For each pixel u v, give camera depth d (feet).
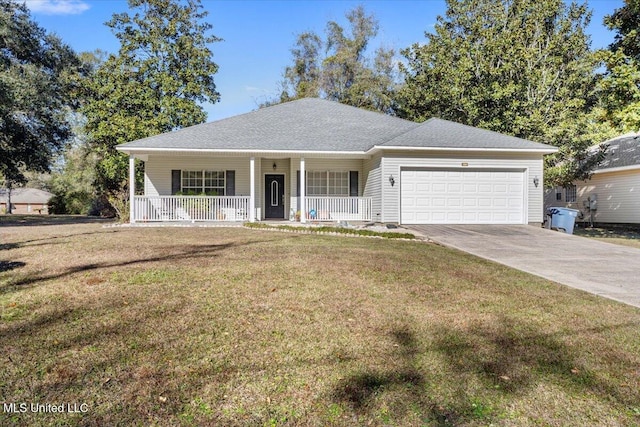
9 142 72.84
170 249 28.53
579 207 69.97
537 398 8.98
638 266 25.18
